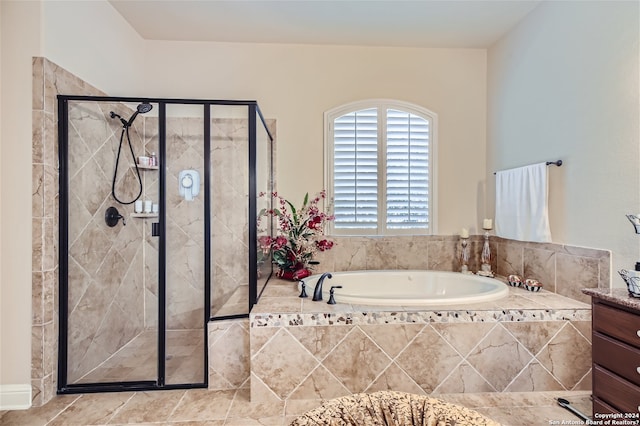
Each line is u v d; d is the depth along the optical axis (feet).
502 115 9.52
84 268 7.16
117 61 8.47
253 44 9.96
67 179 6.66
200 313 8.16
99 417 5.74
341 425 3.08
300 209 10.04
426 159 10.31
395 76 10.19
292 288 8.22
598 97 6.40
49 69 6.27
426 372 6.23
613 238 6.13
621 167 5.95
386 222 10.25
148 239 8.88
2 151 6.08
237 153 7.64
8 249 6.11
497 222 9.27
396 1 7.98
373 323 6.20
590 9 6.56
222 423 5.56
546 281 7.81
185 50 9.84
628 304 4.50
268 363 6.15
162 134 7.16
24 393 6.07
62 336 6.56
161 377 6.76
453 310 6.29
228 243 7.73
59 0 6.49
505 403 5.99
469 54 10.32
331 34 9.48
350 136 10.12
